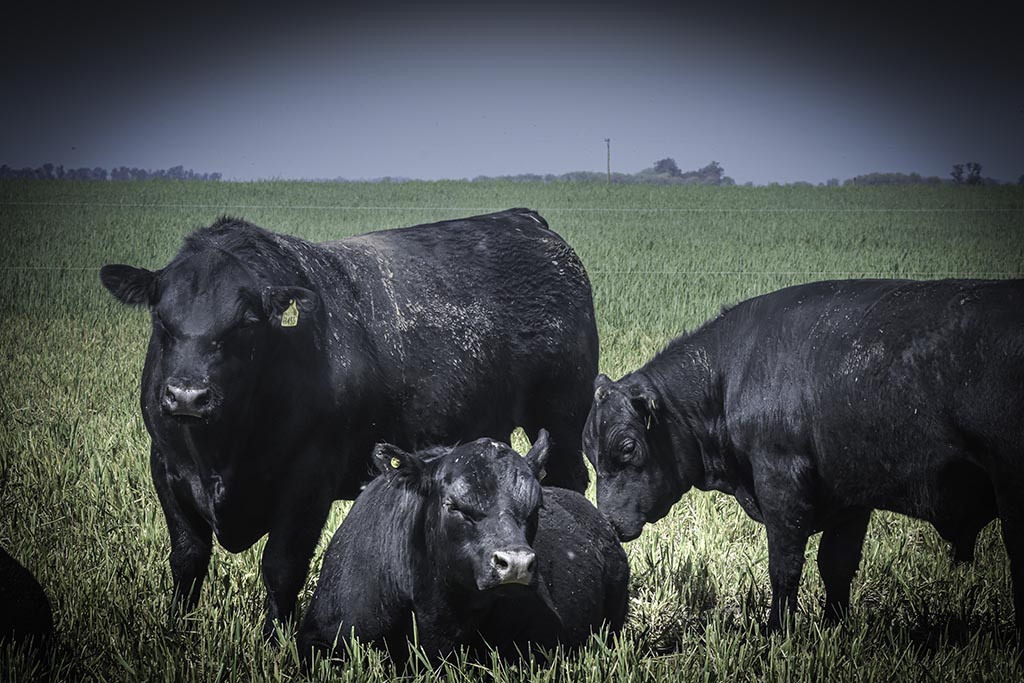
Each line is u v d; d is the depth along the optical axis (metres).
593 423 8.75
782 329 8.02
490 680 6.77
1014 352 6.79
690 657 7.20
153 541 8.89
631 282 27.62
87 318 20.44
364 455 8.27
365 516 7.11
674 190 88.25
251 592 8.18
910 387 7.17
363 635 6.88
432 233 9.51
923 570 8.98
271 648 7.08
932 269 32.97
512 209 10.37
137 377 15.09
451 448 7.02
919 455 7.20
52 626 6.91
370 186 87.81
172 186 80.44
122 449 11.41
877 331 7.41
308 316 7.74
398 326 8.53
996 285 7.11
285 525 7.68
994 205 69.56
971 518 7.27
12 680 6.18
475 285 9.32
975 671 6.95
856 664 7.05
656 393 8.58
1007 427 6.78
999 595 8.41
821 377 7.64
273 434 7.55
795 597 8.02
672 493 8.78
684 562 9.10
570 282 10.09
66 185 77.50
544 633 7.01
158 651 6.82
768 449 7.99
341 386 7.91
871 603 8.73
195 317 7.11
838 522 8.08
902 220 55.25
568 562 7.36
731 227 51.09
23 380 14.59
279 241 8.11
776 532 8.01
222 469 7.45
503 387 9.40
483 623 6.88
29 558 8.45
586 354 10.12
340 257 8.51
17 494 9.84
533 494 6.22
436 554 6.38
